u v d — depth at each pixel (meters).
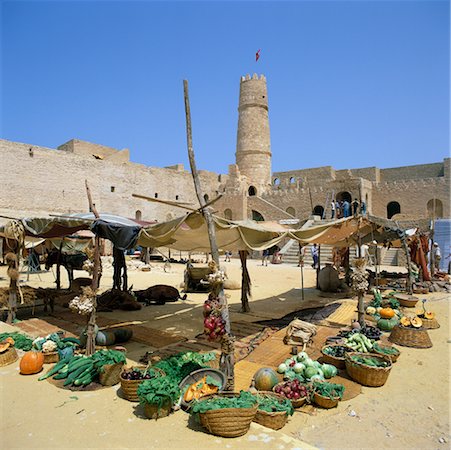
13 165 29.69
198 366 6.05
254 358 6.88
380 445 4.22
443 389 5.74
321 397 5.04
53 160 32.56
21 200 30.02
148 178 41.69
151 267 24.75
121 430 4.27
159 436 4.12
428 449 4.16
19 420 4.52
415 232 17.30
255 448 3.84
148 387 4.59
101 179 36.66
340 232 11.02
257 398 4.79
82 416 4.62
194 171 6.24
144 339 8.05
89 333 6.86
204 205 5.94
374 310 10.61
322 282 15.30
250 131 47.16
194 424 4.40
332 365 6.47
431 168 43.47
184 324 9.66
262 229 8.16
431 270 18.48
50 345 6.72
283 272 22.56
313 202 39.81
